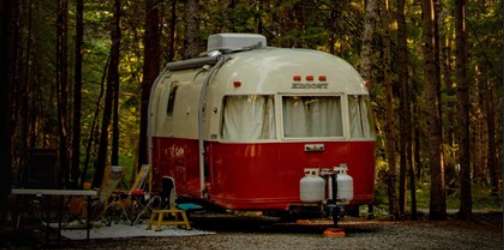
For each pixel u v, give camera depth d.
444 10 25.70
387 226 14.19
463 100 15.70
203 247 11.00
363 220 15.97
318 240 11.92
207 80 13.73
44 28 20.41
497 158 31.77
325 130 13.13
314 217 14.62
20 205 12.95
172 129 15.34
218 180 13.13
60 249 10.80
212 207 14.37
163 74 16.83
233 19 19.58
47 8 20.12
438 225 14.38
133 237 12.32
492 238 12.23
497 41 21.77
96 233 12.83
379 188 20.12
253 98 12.78
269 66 13.00
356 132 13.35
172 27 21.75
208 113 13.52
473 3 21.89
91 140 23.95
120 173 15.05
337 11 20.23
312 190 12.59
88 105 27.11
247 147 12.67
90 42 25.75
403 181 16.33
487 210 20.50
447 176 24.66
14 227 11.84
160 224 13.51
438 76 16.66
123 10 23.55
